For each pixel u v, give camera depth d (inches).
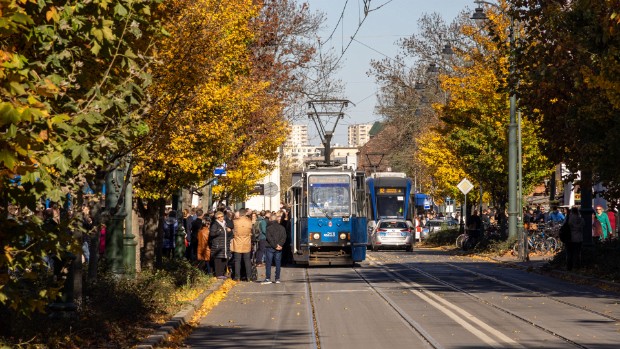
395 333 1136.2
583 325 1193.4
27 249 650.2
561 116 1898.4
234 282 2106.3
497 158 3287.4
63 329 924.6
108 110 714.2
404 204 4252.0
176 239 2257.6
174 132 1327.5
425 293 1723.7
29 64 631.8
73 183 693.9
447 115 3348.9
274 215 2121.1
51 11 644.7
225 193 2977.4
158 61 797.9
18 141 562.6
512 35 2423.7
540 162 3316.9
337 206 2687.0
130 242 1588.3
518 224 3176.7
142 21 734.5
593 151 1808.6
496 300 1567.4
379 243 3809.1
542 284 1935.3
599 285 1877.5
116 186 1418.6
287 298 1674.5
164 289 1427.2
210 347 1021.8
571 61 1699.1
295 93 2837.1
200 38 1259.8
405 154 5364.2
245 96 1958.7
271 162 3031.5
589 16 1601.9
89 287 1159.6
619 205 2119.8
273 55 2726.4
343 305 1519.4
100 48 690.8
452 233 4387.3
